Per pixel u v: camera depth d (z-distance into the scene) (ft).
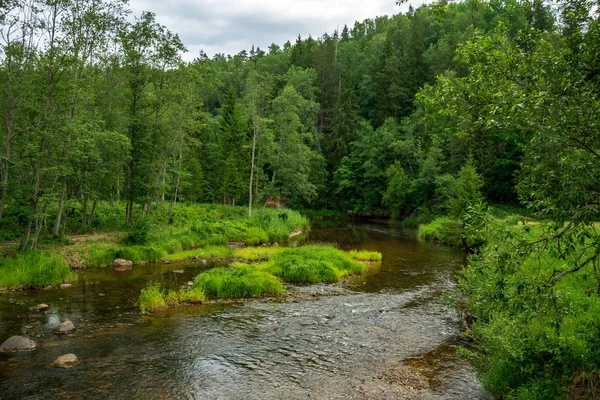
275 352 34.71
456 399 26.89
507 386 26.53
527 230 18.85
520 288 17.98
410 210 179.22
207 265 71.56
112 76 91.91
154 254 75.92
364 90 248.32
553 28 22.29
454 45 196.85
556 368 25.95
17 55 61.11
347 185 205.87
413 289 57.67
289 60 308.19
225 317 43.86
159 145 102.47
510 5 22.71
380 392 27.89
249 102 155.53
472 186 105.50
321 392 27.84
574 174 16.51
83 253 70.74
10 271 55.57
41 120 64.08
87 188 82.84
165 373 30.25
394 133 190.90
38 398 26.23
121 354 33.47
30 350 33.76
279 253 77.30
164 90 96.37
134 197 99.91
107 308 45.83
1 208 62.64
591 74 18.97
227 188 164.86
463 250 97.09
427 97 23.73
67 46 67.92
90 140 70.49
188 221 119.14
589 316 30.48
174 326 40.57
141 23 91.71
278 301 50.67
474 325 34.37
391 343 37.11
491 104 19.90
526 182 19.45
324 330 40.40
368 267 74.23
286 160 154.30
